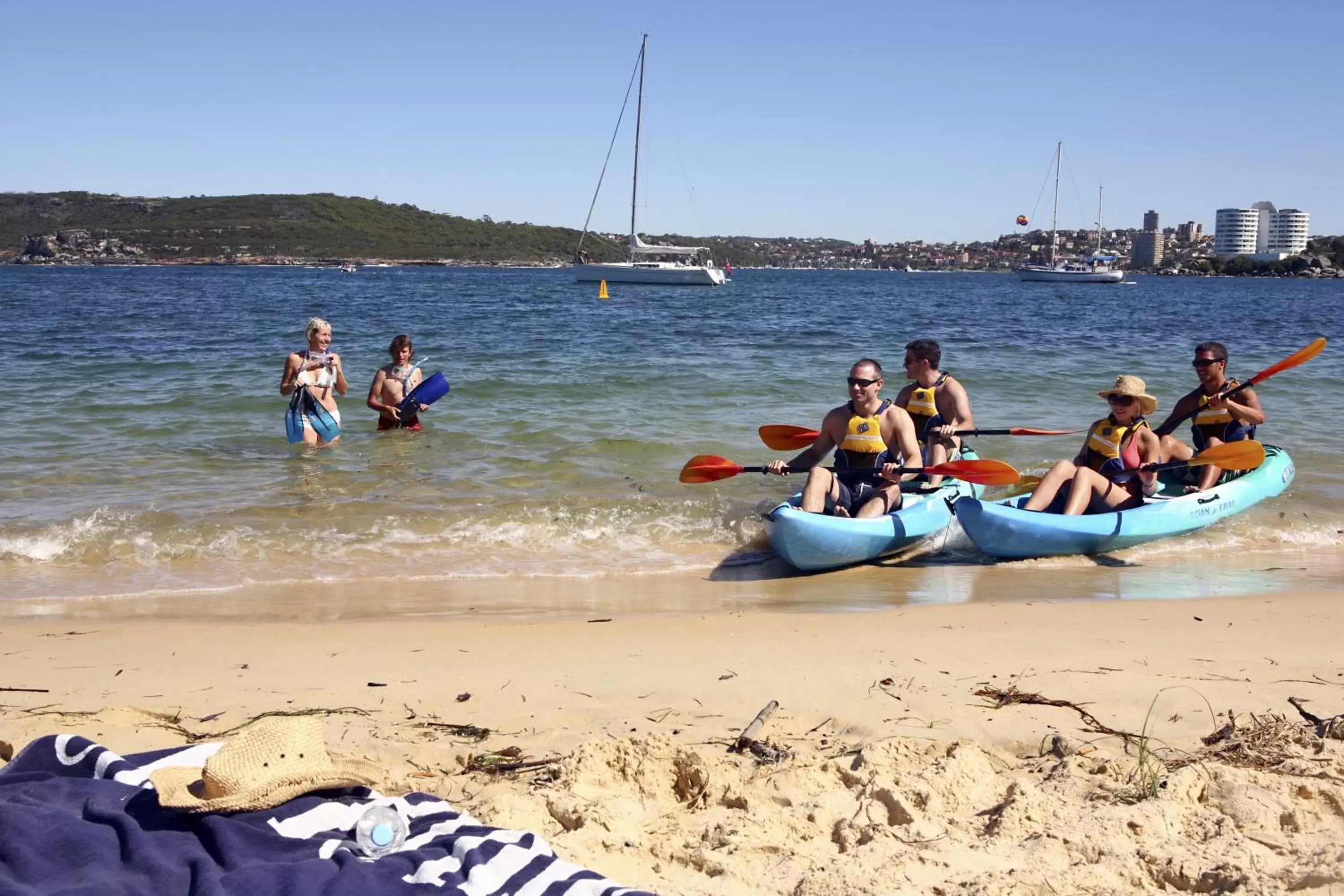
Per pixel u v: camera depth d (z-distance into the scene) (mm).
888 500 6551
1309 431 10406
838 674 4141
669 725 3656
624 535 6707
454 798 3076
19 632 4707
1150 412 7090
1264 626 4781
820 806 2982
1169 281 114438
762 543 6680
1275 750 3332
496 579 5824
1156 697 3867
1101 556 6551
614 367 14508
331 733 3539
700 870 2670
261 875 2312
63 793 2711
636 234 56344
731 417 10773
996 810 2975
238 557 6094
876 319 28891
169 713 3729
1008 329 24406
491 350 16656
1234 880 2504
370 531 6605
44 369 13438
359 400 11531
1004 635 4645
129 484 7645
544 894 2320
